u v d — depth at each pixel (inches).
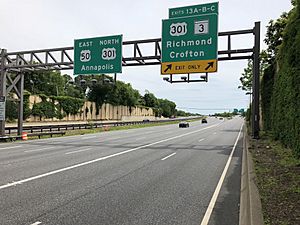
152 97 5251.0
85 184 342.0
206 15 753.6
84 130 1587.1
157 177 388.8
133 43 831.1
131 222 218.8
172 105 6353.3
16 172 410.6
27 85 2999.5
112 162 517.7
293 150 489.7
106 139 1076.5
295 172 360.8
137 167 467.5
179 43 775.1
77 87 3661.4
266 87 959.6
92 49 866.1
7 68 967.0
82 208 251.4
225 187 334.6
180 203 269.3
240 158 585.0
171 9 790.5
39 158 556.7
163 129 1979.6
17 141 961.5
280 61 626.5
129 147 789.9
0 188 318.0
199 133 1520.7
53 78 3385.8
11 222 216.5
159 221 221.6
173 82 805.2
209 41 749.3
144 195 296.4
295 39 473.4
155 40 811.4
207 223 218.1
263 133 921.5
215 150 732.0
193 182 359.9
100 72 852.6
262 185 303.7
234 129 2000.5
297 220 199.5
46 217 228.1
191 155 629.9
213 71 743.7
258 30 750.5
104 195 294.2
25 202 267.0
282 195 263.6
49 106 2301.9
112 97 3321.9
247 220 217.9
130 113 3831.2
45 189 315.6
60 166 466.6
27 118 2071.9
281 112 621.0
